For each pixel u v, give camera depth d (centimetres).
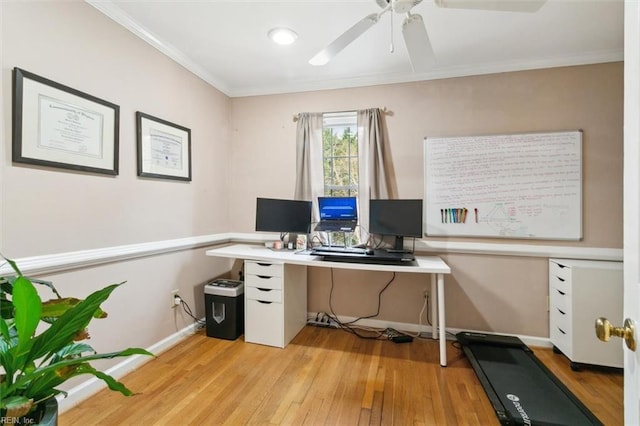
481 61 263
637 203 64
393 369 221
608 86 245
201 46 246
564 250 252
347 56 257
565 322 229
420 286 288
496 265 268
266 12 202
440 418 170
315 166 307
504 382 196
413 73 282
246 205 331
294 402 183
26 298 80
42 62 163
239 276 331
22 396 82
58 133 170
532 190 258
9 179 152
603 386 200
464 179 272
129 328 217
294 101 317
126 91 212
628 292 68
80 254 182
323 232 295
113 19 201
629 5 67
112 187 203
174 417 170
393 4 147
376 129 285
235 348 252
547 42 233
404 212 262
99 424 164
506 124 264
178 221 262
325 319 310
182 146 263
